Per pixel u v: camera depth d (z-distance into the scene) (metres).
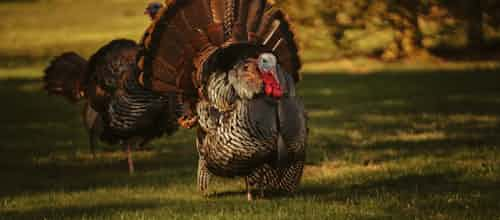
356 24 81.81
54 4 178.75
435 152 34.06
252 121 22.33
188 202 25.50
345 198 25.41
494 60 77.69
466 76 66.69
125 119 30.78
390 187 27.16
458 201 24.14
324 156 33.72
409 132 40.03
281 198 25.53
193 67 24.80
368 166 31.72
